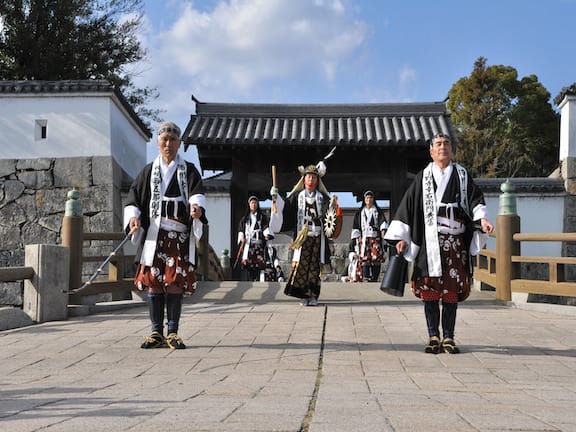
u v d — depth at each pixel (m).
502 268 8.32
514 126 29.50
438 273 4.91
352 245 11.20
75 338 5.79
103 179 13.40
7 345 5.48
